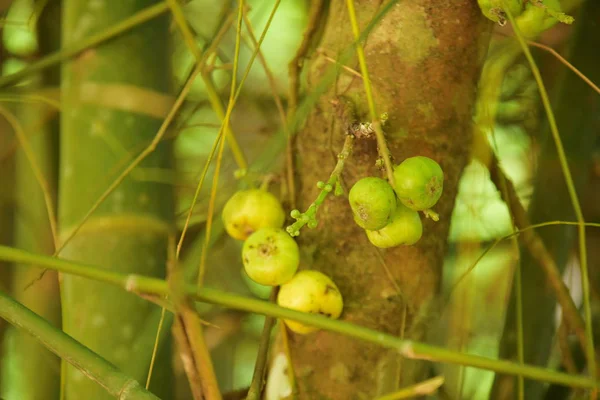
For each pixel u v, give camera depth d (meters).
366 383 0.88
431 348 0.78
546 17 0.84
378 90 0.85
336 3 0.88
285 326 0.89
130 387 0.79
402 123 0.85
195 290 0.81
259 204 0.88
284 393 0.90
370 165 0.86
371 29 0.84
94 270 0.82
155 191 0.93
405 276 0.87
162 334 0.92
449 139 0.86
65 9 0.95
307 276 0.86
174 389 0.98
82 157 0.92
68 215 0.93
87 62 0.93
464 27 0.86
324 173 0.87
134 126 0.92
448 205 0.88
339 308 0.86
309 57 0.91
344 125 0.85
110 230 0.92
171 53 0.97
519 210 0.99
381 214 0.81
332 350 0.88
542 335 1.05
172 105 0.96
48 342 0.81
